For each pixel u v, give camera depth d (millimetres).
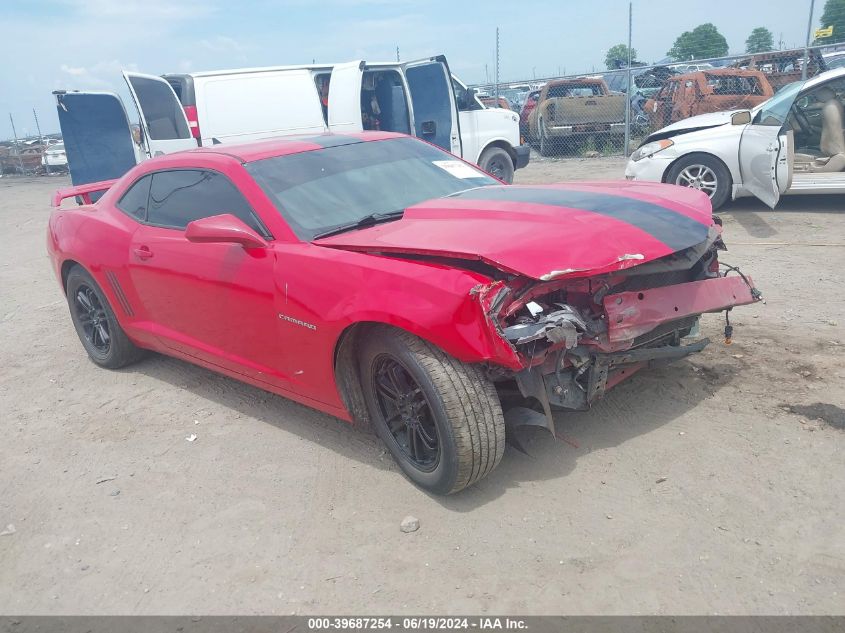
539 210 3379
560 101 16594
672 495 3041
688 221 3447
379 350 3182
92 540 3193
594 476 3236
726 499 2977
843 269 6023
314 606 2641
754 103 14688
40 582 2947
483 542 2885
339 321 3199
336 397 3488
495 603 2553
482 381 2973
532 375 2988
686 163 8602
